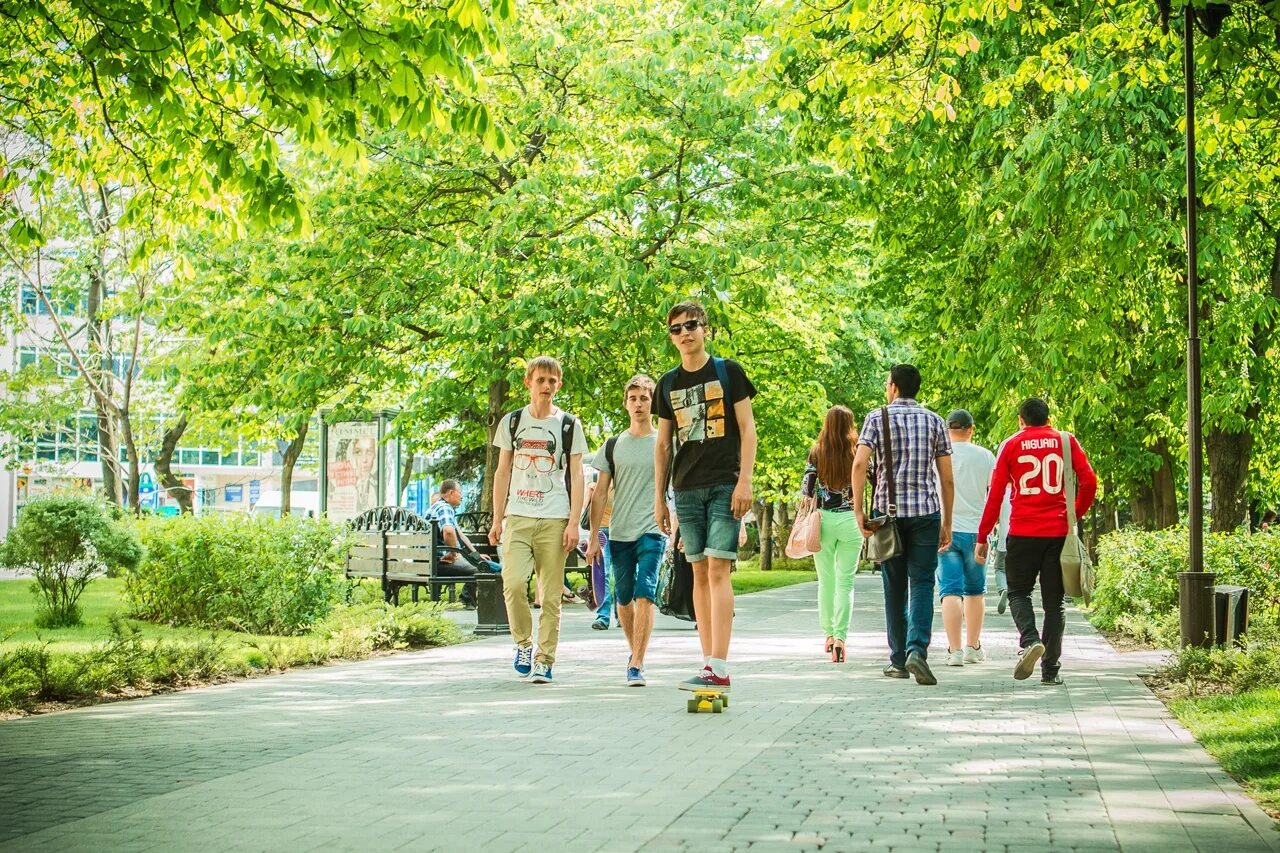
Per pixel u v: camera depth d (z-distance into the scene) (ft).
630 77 73.72
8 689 27.45
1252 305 56.80
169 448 120.06
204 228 42.14
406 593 66.49
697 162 75.61
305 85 29.14
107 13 28.58
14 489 150.10
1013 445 32.53
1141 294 59.06
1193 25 35.96
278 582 44.78
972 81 58.59
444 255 73.77
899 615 33.50
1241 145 49.44
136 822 16.57
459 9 27.48
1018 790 18.40
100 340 98.73
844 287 104.88
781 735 23.52
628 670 31.71
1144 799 17.74
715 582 27.63
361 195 77.36
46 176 40.70
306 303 75.87
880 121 41.96
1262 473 78.43
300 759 21.18
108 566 47.29
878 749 21.95
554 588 32.81
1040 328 56.44
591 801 17.70
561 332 72.95
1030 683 32.17
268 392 81.05
